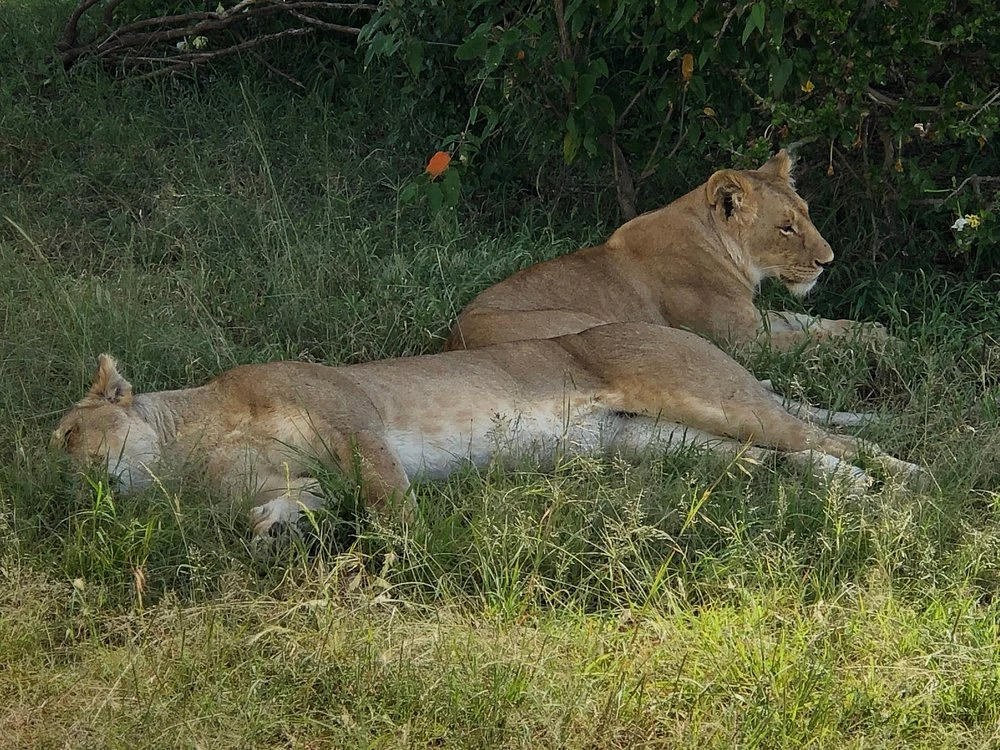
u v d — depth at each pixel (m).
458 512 8.12
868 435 9.72
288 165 14.37
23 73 15.34
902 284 12.22
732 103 12.62
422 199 13.41
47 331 10.70
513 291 11.40
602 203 14.06
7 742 6.25
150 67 15.98
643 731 6.32
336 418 8.55
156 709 6.31
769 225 11.71
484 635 6.97
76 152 14.40
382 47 12.81
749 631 6.91
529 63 12.50
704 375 9.25
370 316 11.44
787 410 10.08
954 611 7.11
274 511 8.09
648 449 9.14
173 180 13.86
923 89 11.50
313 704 6.57
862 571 7.61
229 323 11.72
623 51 13.50
